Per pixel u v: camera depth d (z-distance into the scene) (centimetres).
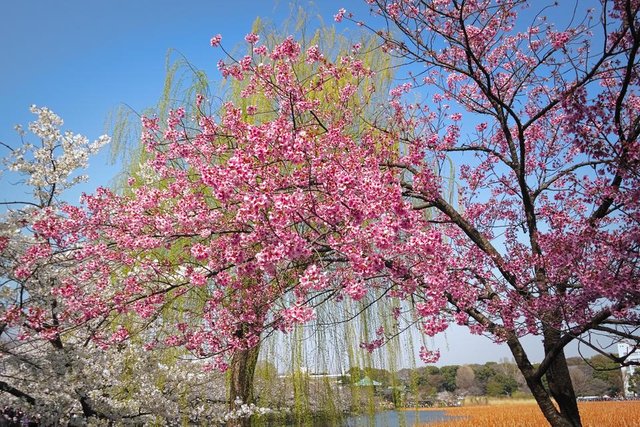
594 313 506
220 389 983
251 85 638
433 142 634
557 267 510
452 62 701
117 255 604
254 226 430
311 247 415
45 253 611
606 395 4147
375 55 890
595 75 555
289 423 798
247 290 591
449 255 548
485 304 562
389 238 387
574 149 697
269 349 766
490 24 650
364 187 407
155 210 597
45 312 659
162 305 607
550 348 558
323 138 566
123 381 755
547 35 643
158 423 785
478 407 4272
